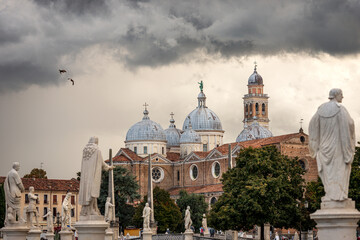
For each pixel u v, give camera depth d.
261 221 90.25
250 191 89.94
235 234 111.44
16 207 38.12
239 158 97.31
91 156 30.44
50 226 79.44
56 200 181.00
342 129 22.11
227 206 92.12
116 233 113.56
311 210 100.56
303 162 193.62
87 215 30.36
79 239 30.25
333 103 22.50
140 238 105.75
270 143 194.75
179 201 189.62
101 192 165.38
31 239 48.66
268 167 92.56
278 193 90.00
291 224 94.56
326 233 22.00
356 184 75.44
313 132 22.78
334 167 22.20
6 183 38.12
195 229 185.00
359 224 58.06
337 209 21.92
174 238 110.44
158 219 169.62
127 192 172.75
